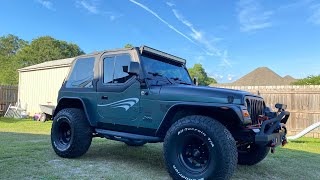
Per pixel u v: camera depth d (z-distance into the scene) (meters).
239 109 3.31
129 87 4.16
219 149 3.19
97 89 4.56
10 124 12.34
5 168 3.90
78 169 3.98
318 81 22.61
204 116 3.51
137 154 5.21
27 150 5.21
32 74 17.25
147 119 3.95
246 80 24.08
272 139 3.58
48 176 3.59
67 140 4.83
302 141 9.40
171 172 3.50
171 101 3.73
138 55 4.20
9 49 60.59
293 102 11.12
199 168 3.39
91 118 4.57
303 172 4.49
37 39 49.72
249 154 4.66
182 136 3.47
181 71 4.91
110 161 4.56
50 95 15.80
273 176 4.17
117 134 4.25
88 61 4.89
